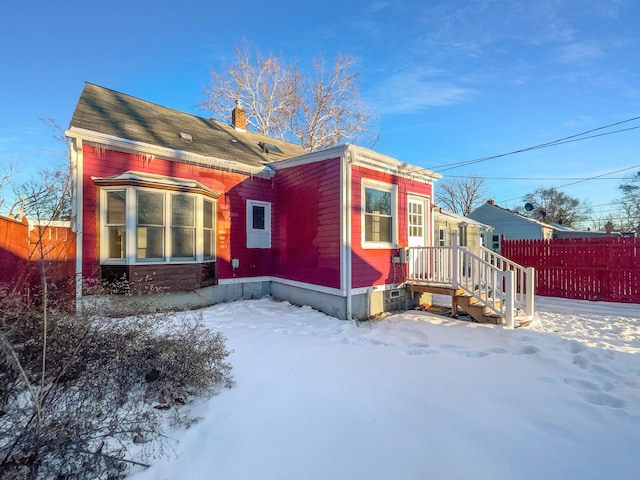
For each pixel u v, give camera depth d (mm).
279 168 8672
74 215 6047
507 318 5766
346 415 2701
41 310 2650
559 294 9625
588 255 9180
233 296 8281
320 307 7098
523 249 10320
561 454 2180
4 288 3092
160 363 2904
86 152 6309
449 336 5152
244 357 4070
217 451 2244
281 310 7223
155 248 6672
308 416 2684
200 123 10609
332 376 3533
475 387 3252
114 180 6199
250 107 20797
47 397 2168
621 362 3947
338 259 6621
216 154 8219
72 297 3912
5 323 2330
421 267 7844
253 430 2482
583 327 5977
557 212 40938
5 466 1863
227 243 8195
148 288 5914
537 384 3314
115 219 6434
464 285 6539
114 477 1983
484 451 2213
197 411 2777
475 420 2617
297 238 7938
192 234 7195
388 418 2654
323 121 22000
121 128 7375
